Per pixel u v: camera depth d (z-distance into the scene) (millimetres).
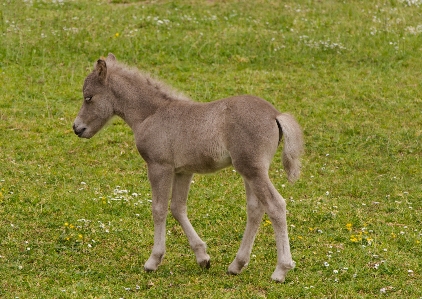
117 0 47562
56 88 35000
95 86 20266
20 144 29141
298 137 17828
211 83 35906
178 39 40875
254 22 44062
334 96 35250
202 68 38000
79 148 29266
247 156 17703
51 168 27156
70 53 38875
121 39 40281
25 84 35125
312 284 18312
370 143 30562
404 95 35438
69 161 28062
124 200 24266
